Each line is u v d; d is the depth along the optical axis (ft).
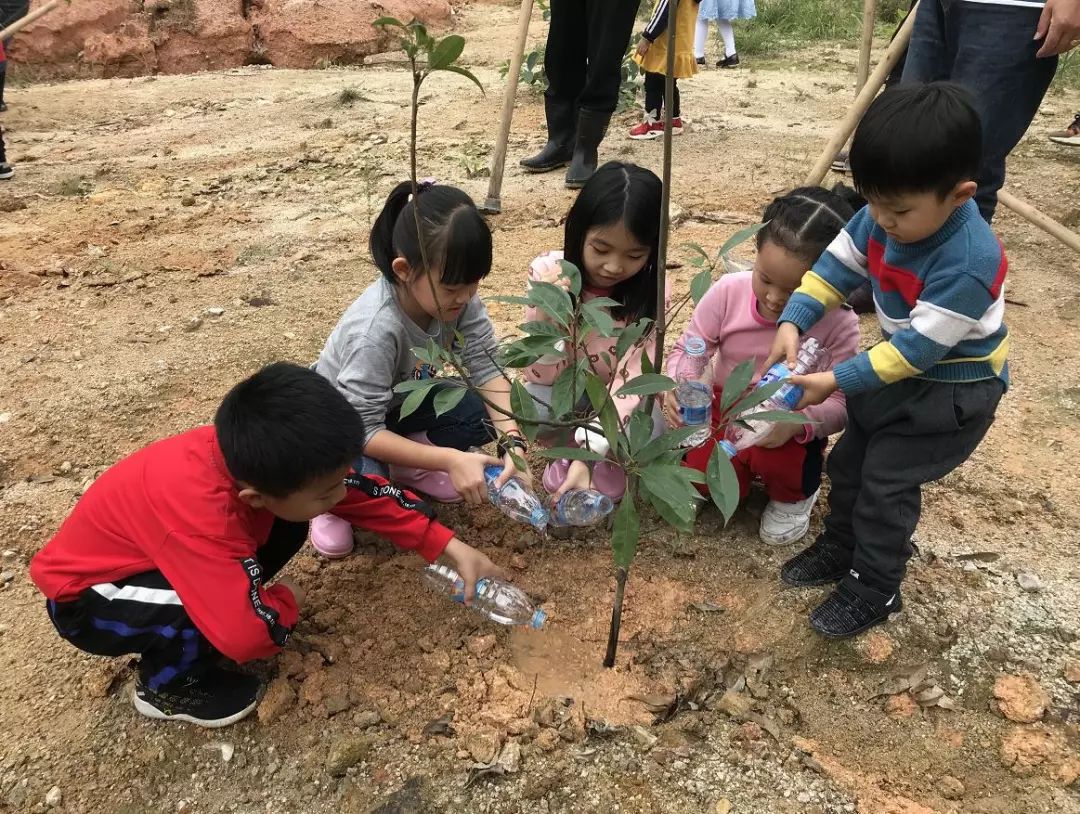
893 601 7.10
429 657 6.88
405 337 7.41
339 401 5.64
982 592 7.50
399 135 19.70
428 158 18.02
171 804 5.94
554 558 7.90
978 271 5.66
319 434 5.37
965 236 5.73
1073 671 6.75
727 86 24.34
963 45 10.28
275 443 5.30
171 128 20.97
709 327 7.95
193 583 5.71
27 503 8.53
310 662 6.81
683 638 7.09
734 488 4.55
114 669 6.80
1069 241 11.15
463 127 20.30
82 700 6.61
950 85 5.42
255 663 6.78
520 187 16.43
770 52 29.27
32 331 11.55
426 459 7.26
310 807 5.90
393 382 7.90
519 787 5.98
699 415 7.06
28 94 24.71
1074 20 9.12
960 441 6.48
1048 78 10.36
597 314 4.90
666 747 6.26
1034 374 10.50
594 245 7.11
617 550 5.08
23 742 6.30
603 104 15.47
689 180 16.35
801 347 7.09
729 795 5.94
